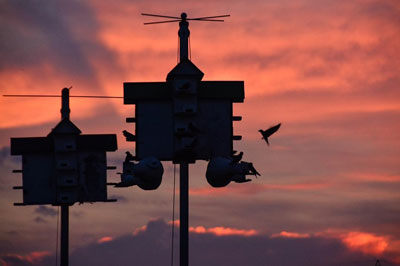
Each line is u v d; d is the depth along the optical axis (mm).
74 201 55125
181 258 49062
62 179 54875
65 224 55969
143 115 50156
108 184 56625
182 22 50094
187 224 49344
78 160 56531
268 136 38844
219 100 50219
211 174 49250
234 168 48625
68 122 54656
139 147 49938
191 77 48594
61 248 55688
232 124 50219
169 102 50188
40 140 56375
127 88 50094
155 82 50250
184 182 49656
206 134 50000
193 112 48750
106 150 56594
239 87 50250
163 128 50000
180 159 49594
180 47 49969
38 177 56219
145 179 49375
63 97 55625
